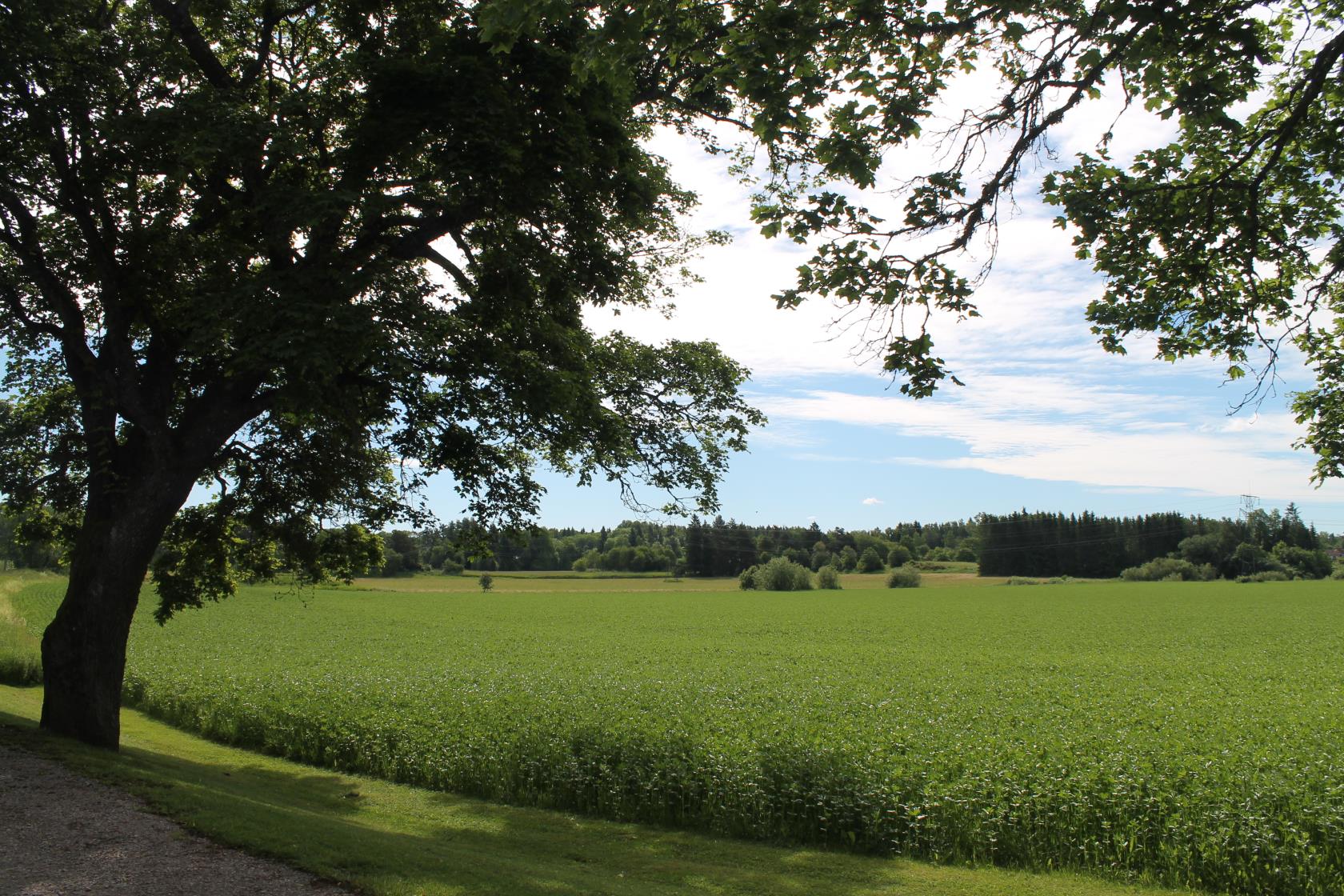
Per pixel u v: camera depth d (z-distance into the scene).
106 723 13.15
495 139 12.14
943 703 22.17
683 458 16.98
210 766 16.12
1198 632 52.47
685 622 62.03
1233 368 10.61
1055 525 160.00
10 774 10.49
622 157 14.36
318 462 16.41
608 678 28.06
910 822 12.03
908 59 8.38
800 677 29.45
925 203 8.62
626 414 16.91
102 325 15.07
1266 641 46.53
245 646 37.72
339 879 7.91
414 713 19.27
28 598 56.59
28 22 11.95
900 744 15.84
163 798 9.96
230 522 17.83
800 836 12.59
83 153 13.21
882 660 36.56
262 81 15.51
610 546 175.88
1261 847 10.37
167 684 23.34
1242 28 7.56
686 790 13.69
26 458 15.59
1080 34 7.61
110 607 13.11
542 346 14.62
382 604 76.31
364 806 14.00
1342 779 12.64
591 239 14.27
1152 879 10.72
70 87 12.55
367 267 12.51
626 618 65.25
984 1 7.80
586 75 8.17
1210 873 10.51
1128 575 143.12
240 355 11.48
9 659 24.12
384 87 12.59
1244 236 9.30
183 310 13.27
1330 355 11.38
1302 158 9.84
